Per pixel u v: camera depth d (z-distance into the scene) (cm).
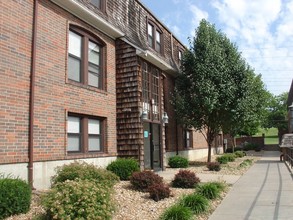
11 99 839
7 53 838
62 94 1023
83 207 558
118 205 725
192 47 1877
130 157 1305
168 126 1825
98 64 1270
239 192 943
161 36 1805
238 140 4212
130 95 1333
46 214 595
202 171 1462
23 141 863
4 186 649
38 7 954
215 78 1744
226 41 1895
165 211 673
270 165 1830
